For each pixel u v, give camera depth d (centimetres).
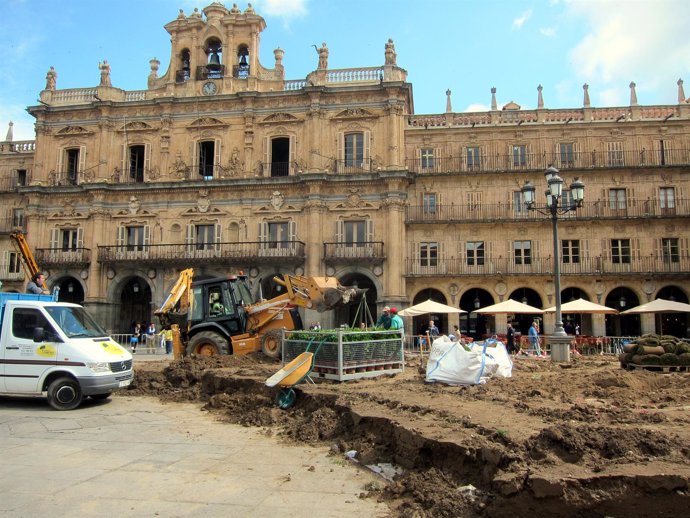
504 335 3522
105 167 4394
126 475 852
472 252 4062
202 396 1565
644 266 3900
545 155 4078
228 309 2039
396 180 4016
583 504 648
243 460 934
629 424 917
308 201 4097
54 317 1474
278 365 1831
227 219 4241
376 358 1548
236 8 4525
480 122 4212
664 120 3984
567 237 3997
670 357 1658
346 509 712
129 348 3850
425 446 831
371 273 4000
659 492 647
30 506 719
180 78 4522
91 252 4281
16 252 4562
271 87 4391
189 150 4356
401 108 4172
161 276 4212
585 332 3991
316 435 1074
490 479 728
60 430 1180
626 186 3981
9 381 1426
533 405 1075
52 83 4588
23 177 4822
